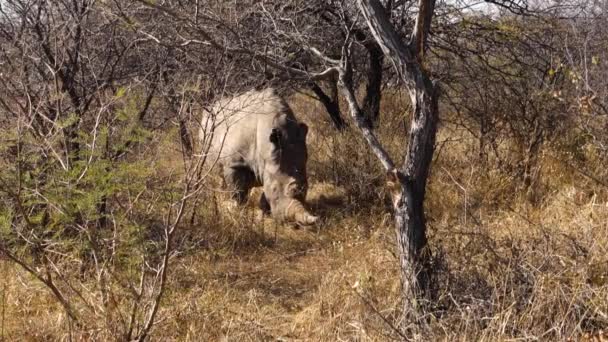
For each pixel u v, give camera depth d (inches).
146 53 321.4
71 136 268.2
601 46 346.0
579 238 263.4
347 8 304.3
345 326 240.4
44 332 234.1
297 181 351.3
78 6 298.7
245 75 398.9
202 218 339.3
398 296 249.9
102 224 262.5
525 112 382.6
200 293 267.9
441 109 461.4
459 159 401.1
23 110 252.4
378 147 231.9
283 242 340.8
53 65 290.5
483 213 331.9
